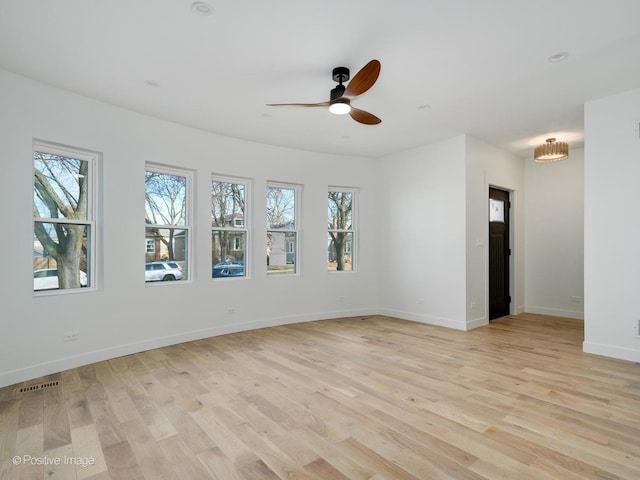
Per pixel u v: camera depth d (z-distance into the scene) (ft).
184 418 8.04
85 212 12.18
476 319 17.01
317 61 9.73
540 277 20.26
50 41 8.73
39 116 10.78
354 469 6.19
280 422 7.84
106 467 6.28
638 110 11.66
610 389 9.53
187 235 15.14
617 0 7.27
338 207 20.26
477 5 7.43
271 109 13.04
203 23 8.05
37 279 11.04
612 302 12.25
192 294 14.89
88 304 11.86
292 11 7.63
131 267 13.04
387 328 16.93
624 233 11.97
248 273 17.11
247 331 16.42
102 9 7.54
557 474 6.02
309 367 11.43
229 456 6.59
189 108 12.92
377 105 12.84
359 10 7.60
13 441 7.11
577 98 12.33
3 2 7.25
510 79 10.85
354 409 8.46
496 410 8.37
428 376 10.59
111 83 10.96
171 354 12.87
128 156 13.00
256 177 17.11
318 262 19.13
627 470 6.11
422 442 7.03
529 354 12.71
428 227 17.92
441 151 17.30
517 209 20.25
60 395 9.29
